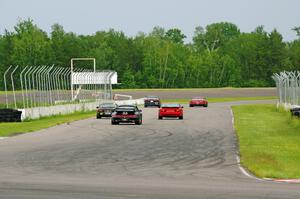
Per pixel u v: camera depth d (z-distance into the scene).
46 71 135.00
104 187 33.59
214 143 67.44
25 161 49.44
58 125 97.44
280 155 56.03
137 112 100.44
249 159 51.59
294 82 128.50
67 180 37.19
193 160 50.97
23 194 30.47
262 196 30.33
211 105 191.50
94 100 164.62
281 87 155.75
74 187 33.50
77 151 58.09
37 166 45.88
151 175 40.59
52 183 35.44
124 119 99.56
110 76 175.00
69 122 105.19
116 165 47.00
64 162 48.81
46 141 69.12
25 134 79.31
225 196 30.28
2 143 66.56
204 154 56.03
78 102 150.50
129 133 81.69
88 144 65.56
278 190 32.75
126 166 46.34
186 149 60.62
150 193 31.22
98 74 167.75
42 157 52.59
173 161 50.12
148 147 62.56
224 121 109.94
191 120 113.62
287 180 38.47
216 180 37.81
